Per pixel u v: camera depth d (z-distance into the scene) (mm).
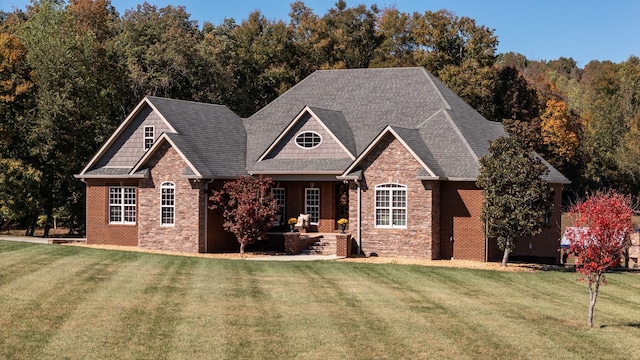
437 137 35938
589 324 19500
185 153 34906
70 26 54594
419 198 33281
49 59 48469
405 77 41906
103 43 62062
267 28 73375
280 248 36500
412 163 33406
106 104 52438
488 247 33406
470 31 70312
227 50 65250
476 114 41594
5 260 27422
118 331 17141
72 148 50031
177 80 57281
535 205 30844
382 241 33969
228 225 34094
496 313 20625
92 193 38219
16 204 45719
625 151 69938
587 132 76875
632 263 32688
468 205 33469
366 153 34156
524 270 30453
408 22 75125
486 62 69562
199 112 39938
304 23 75062
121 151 38406
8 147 48438
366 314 19828
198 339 16688
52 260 27812
